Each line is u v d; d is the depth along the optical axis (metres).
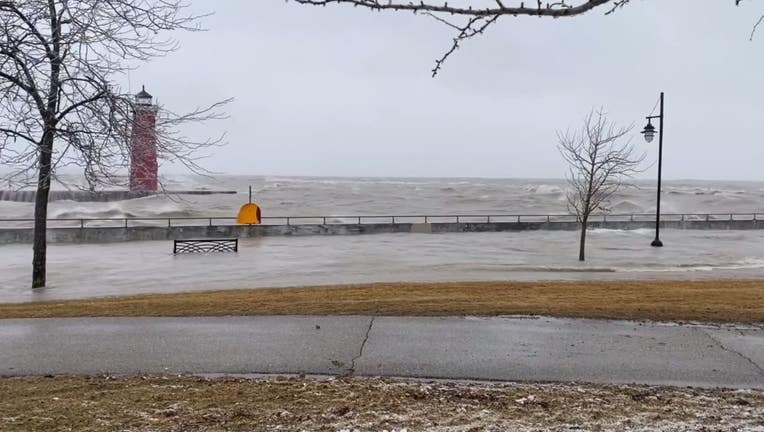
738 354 7.43
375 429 4.78
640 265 21.72
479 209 64.00
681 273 19.06
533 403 5.54
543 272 19.25
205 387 6.05
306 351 7.49
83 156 6.95
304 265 21.30
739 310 9.84
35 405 5.40
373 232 34.19
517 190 105.75
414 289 12.98
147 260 22.72
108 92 6.59
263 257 23.70
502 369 6.81
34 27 6.16
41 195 16.56
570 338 8.11
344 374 6.62
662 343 7.89
